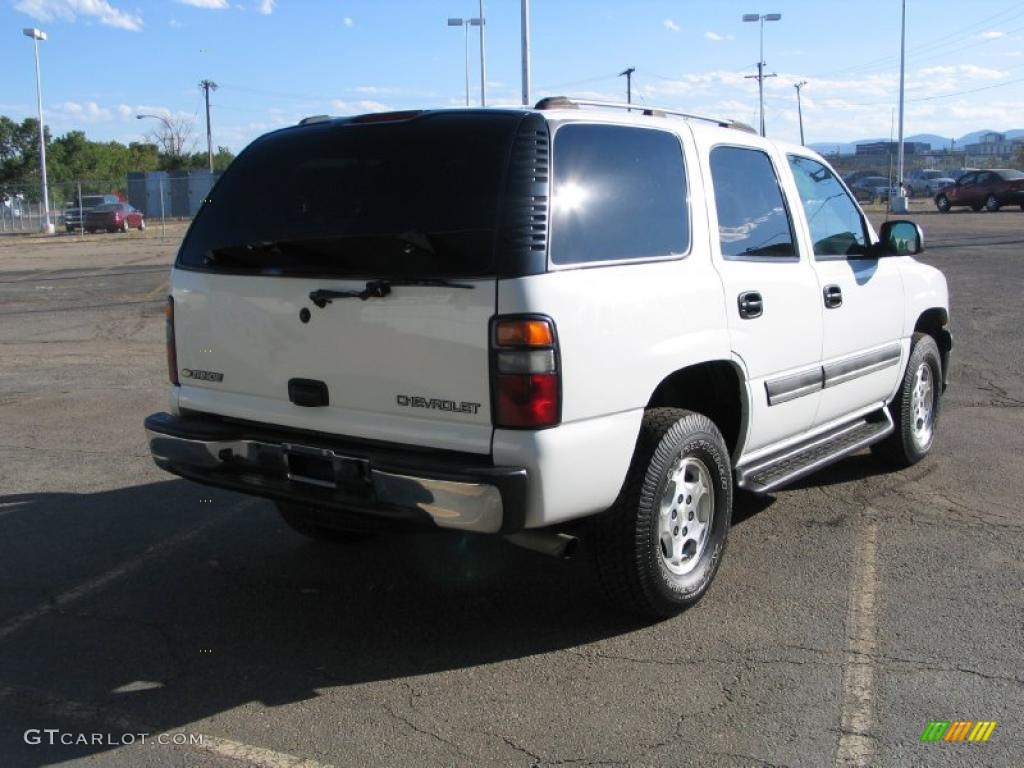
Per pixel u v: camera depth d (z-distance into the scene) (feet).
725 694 11.76
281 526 18.24
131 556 16.70
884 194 133.49
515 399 11.37
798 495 19.56
